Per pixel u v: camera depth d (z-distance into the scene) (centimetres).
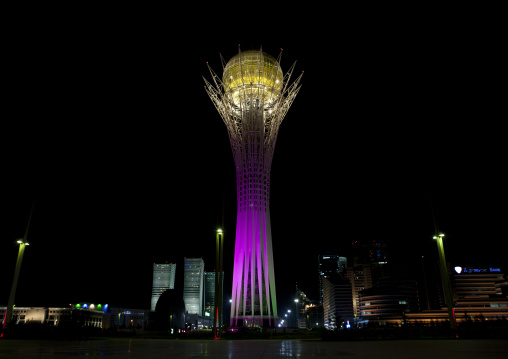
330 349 2416
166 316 9238
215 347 2791
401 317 17062
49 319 11525
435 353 1975
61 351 2209
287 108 9875
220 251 5112
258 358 1762
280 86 10719
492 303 16088
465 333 3759
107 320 14338
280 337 5359
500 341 3209
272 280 9262
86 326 4819
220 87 10881
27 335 3822
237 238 9506
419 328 3991
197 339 4803
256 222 9450
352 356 1847
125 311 17475
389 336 3800
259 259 9244
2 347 2589
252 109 10038
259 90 10181
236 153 9750
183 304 9906
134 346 2841
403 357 1759
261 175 9631
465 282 19950
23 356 1855
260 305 8919
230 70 10575
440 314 15962
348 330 3969
